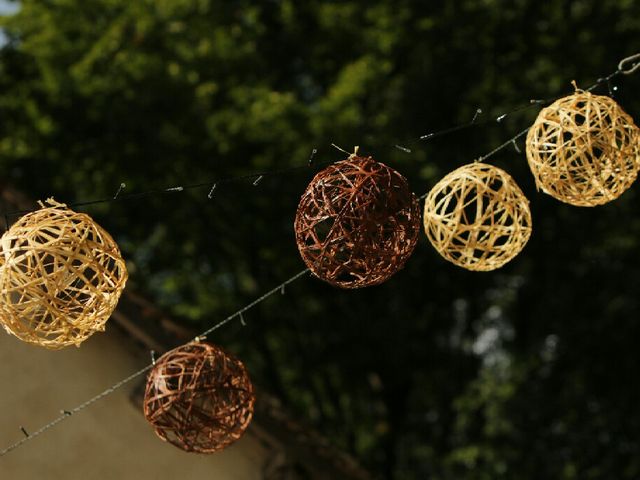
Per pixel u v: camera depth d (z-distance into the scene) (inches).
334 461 404.2
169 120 680.4
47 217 221.6
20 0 743.1
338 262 229.0
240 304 733.3
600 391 722.2
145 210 700.0
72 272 216.4
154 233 718.5
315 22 733.9
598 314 711.1
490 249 244.7
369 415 780.0
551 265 702.5
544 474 730.8
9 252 215.0
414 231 231.8
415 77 660.7
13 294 286.0
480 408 759.7
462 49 664.4
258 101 658.2
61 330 222.1
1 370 377.7
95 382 383.6
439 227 244.4
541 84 634.8
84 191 699.4
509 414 737.0
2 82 703.7
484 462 752.3
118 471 381.4
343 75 665.0
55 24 692.7
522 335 740.7
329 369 751.1
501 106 634.8
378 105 673.6
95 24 701.3
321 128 650.8
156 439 386.3
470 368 768.9
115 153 686.5
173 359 255.1
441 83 660.7
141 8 692.1
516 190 243.9
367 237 223.9
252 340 742.5
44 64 677.9
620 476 720.3
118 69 662.5
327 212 223.9
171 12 694.5
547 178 246.2
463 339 759.7
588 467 725.9
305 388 783.1
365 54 703.7
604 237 672.4
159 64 668.1
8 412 375.9
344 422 778.8
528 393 732.0
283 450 396.8
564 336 718.5
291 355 767.1
